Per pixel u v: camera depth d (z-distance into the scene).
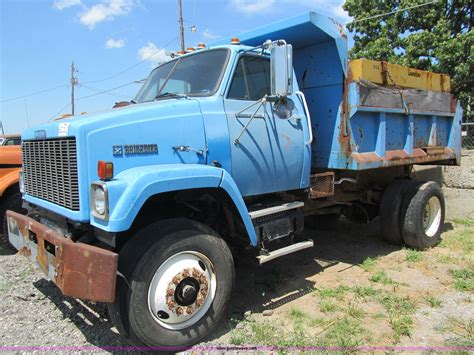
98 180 3.16
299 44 5.15
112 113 3.38
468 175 8.00
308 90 5.31
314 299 4.35
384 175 6.31
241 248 4.18
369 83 5.04
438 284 4.68
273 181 4.35
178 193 3.53
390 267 5.28
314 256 5.81
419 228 5.82
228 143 3.90
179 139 3.62
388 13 12.57
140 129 3.42
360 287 4.54
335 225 7.31
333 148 5.12
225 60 4.15
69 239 3.18
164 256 3.19
